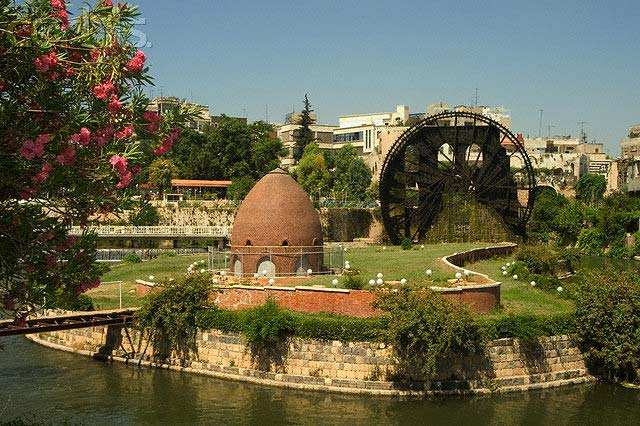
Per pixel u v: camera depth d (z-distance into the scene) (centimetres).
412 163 9481
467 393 3862
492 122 9381
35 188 1603
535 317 4194
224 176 13725
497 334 4016
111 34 1717
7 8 1543
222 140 13875
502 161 9544
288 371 4025
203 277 4525
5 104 1541
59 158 1591
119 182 1727
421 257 7075
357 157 14962
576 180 17075
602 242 11181
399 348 3859
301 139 16638
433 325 3731
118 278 6456
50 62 1552
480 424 3428
